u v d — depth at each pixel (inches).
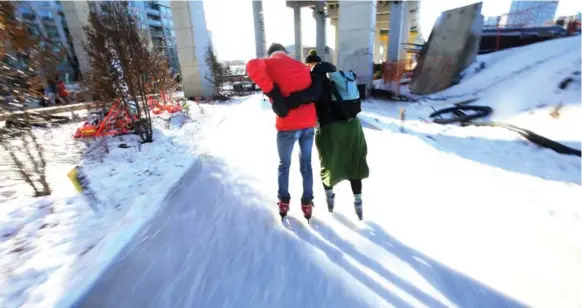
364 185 123.5
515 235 86.1
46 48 139.1
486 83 404.5
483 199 109.4
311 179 93.3
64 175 158.7
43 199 127.4
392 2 689.0
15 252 88.5
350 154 89.7
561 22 657.6
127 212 109.6
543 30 559.5
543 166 150.0
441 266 74.2
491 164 151.9
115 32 210.2
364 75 481.7
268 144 194.1
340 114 87.0
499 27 594.9
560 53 378.6
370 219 97.1
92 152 200.8
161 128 283.9
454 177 131.3
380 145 182.7
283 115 82.5
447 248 81.2
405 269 73.5
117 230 95.5
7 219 109.6
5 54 115.4
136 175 153.6
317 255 79.5
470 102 346.3
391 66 557.9
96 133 244.1
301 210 104.1
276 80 81.1
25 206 120.7
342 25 476.4
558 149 172.6
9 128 124.0
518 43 549.6
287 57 83.0
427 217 97.2
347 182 126.9
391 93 479.5
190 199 115.7
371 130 233.1
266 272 73.7
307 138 89.4
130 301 66.1
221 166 154.1
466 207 103.5
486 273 71.4
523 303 62.6
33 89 128.5
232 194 118.7
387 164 148.3
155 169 161.0
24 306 66.1
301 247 83.1
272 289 68.2
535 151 177.2
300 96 81.0
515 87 335.6
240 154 173.9
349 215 100.0
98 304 65.7
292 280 70.8
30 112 130.3
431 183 124.6
